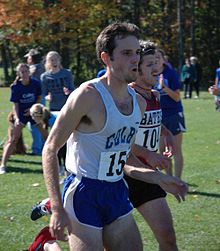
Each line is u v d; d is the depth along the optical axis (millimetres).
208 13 57250
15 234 8211
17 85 13508
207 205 9852
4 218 9008
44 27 40844
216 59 57219
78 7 40500
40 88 13633
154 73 6457
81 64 55312
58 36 41438
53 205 4832
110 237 5266
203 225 8680
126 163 5848
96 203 5125
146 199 6098
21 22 39375
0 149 16219
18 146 15109
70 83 12852
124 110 5113
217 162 14039
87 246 5012
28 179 12016
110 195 5176
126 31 5023
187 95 40125
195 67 37406
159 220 6055
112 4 42812
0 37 41375
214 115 25312
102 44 5070
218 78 23922
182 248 7660
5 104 32188
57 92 12742
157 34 54250
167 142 6742
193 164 13734
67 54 44688
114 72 5039
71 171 5195
